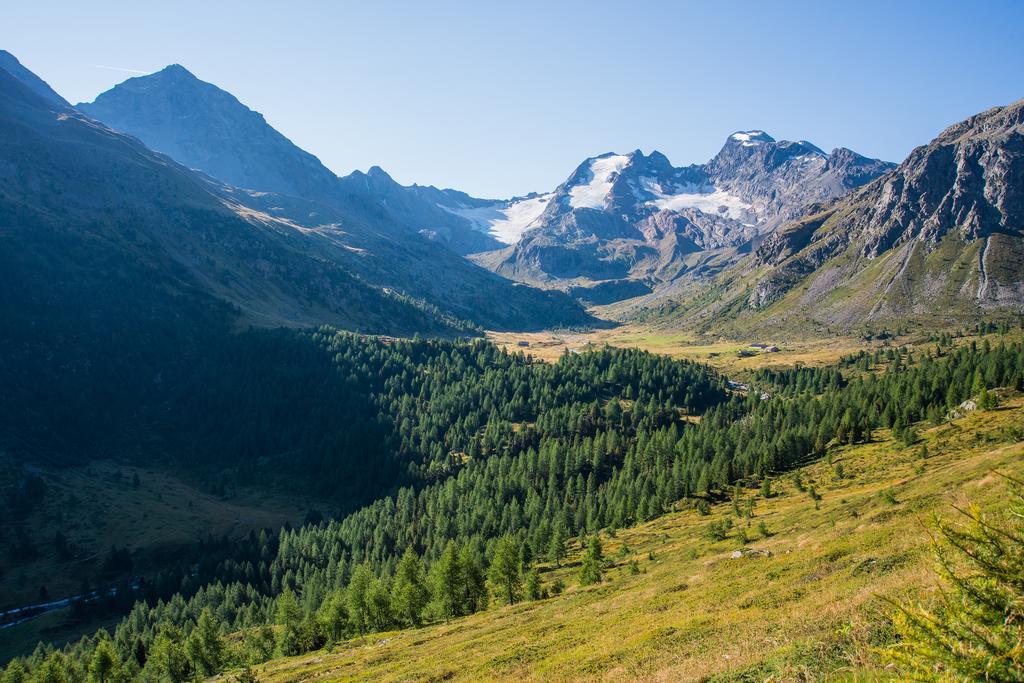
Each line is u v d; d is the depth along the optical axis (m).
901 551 39.16
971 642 11.99
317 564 165.25
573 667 37.25
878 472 123.50
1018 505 13.53
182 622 138.00
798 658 23.42
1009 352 195.75
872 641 22.05
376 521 185.62
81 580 184.88
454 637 69.44
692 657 30.77
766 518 101.00
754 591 44.19
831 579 38.81
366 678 57.22
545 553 133.38
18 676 94.12
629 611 52.53
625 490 165.75
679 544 103.12
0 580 182.12
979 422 134.38
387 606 100.25
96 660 92.19
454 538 161.12
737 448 176.62
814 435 173.38
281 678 70.94
